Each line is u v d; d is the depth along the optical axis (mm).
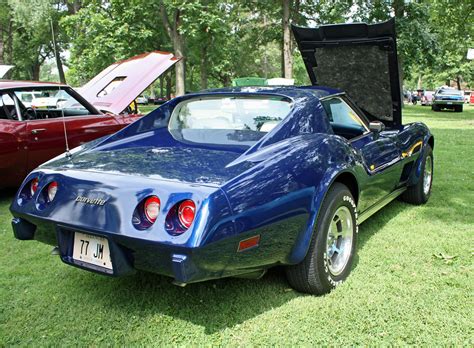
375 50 4016
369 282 2883
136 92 6117
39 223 2543
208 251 2066
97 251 2338
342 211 2879
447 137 10344
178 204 2109
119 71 6566
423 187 4602
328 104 3395
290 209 2428
